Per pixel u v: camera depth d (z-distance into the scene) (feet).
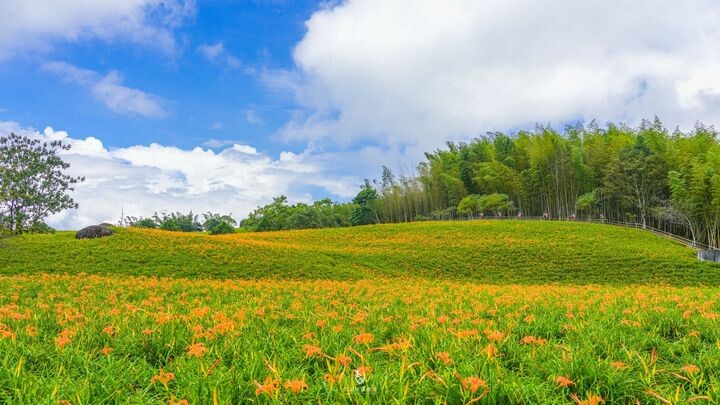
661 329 23.44
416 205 299.99
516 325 23.47
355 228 201.57
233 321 23.27
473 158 288.30
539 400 11.94
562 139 269.23
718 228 174.40
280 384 12.42
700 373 15.02
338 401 11.39
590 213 235.40
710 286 104.27
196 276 94.94
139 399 12.07
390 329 22.85
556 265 122.52
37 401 11.50
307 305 34.81
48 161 101.96
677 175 183.01
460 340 17.65
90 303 35.99
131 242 119.34
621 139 241.35
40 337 20.67
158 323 22.29
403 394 11.55
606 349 17.76
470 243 149.48
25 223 99.09
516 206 264.93
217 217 305.32
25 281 57.26
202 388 12.37
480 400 11.63
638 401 12.67
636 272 115.85
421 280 90.48
